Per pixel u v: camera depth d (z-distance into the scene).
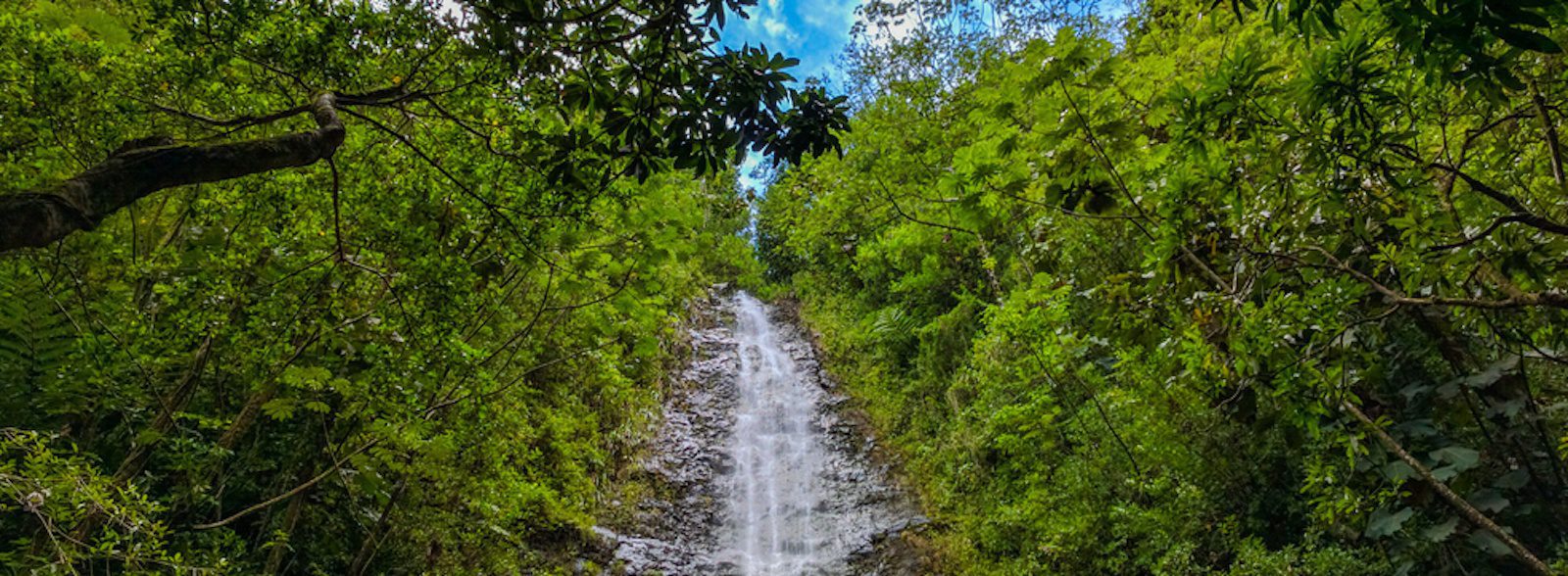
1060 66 2.78
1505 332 3.01
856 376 13.48
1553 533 3.95
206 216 3.09
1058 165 2.99
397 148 3.36
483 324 4.41
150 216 3.95
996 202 3.42
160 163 1.25
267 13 2.33
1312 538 4.58
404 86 2.48
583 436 8.59
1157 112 2.92
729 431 11.84
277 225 3.14
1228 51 5.16
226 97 2.73
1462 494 3.71
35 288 3.33
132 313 3.26
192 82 2.53
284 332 3.13
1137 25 7.40
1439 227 2.49
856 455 10.91
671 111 2.49
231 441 3.82
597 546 7.90
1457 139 3.19
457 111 2.98
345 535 5.41
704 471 10.38
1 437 2.30
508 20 2.06
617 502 8.86
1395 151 2.57
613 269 4.45
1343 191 2.63
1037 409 6.86
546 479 7.62
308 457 4.61
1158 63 3.59
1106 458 6.38
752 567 8.39
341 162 3.24
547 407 7.07
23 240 1.00
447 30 2.53
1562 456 3.05
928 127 9.02
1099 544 6.15
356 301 3.54
